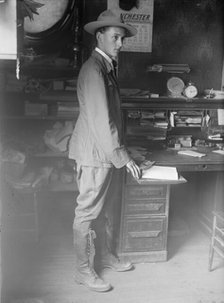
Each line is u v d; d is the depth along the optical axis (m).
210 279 2.96
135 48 3.55
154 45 3.58
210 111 3.70
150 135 3.62
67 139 3.59
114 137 2.55
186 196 3.98
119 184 2.98
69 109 3.51
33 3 2.45
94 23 2.60
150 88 3.65
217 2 3.59
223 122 3.73
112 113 2.70
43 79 3.52
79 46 3.50
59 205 3.96
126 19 3.49
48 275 2.94
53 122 3.77
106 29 2.64
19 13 2.30
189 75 3.69
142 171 2.80
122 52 3.54
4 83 3.43
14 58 1.93
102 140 2.56
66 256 3.22
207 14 3.60
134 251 3.12
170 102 3.59
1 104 3.53
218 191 3.57
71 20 3.46
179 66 3.56
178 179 2.70
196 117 3.68
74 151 2.78
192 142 3.77
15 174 3.32
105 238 3.06
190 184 3.97
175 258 3.24
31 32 3.41
